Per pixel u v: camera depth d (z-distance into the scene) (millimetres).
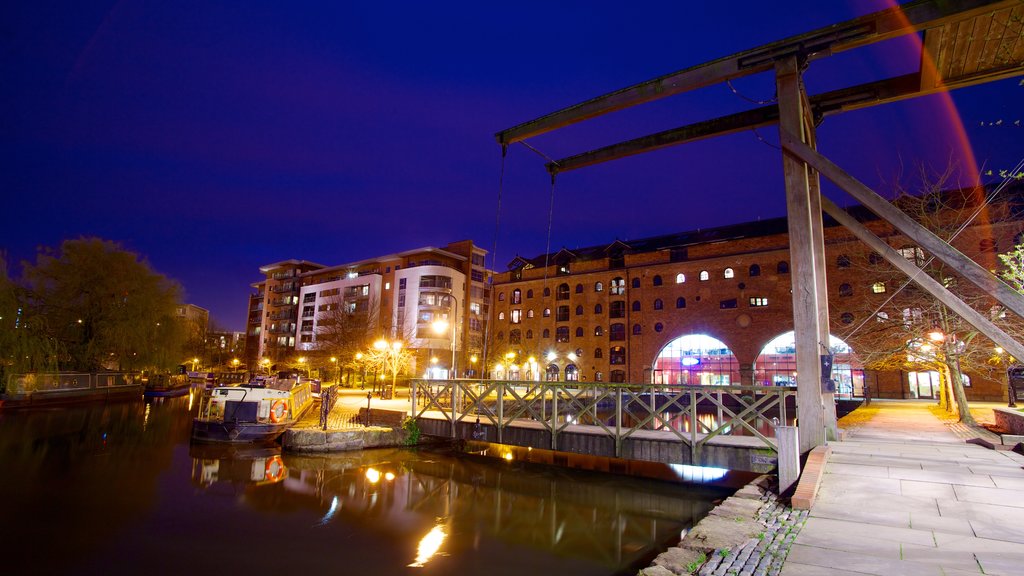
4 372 28203
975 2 8227
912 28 8766
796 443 8133
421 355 63031
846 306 41375
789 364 45531
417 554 9406
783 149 9812
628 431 13070
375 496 13398
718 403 11844
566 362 58094
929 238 7570
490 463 18141
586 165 13664
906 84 11031
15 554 8875
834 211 12117
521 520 11727
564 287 60062
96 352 36406
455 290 68875
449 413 21062
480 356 58656
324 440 18328
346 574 8438
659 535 10781
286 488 13906
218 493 13266
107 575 8203
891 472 8383
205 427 19703
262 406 20453
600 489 14766
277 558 9094
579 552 9641
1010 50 9266
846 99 11680
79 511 11406
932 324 17984
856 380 41406
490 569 8703
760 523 6508
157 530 10406
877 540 5625
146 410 33094
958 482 7727
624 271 55375
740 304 48188
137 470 15562
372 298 67375
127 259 37625
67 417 27094
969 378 36219
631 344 53781
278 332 87250
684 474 16797
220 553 9273
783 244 47000
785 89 9883
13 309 29141
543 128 12969
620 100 11695
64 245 36250
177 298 41719
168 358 40594
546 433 14094
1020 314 6605
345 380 58719
